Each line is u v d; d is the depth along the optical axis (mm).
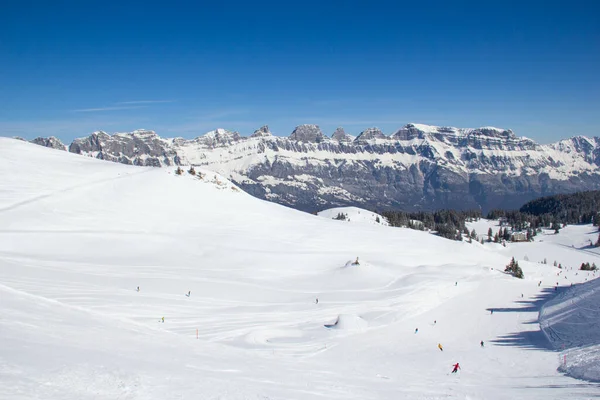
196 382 21344
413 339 61031
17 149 152250
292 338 56656
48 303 38594
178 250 102375
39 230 95188
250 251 109188
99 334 31469
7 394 15383
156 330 40750
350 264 105500
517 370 44875
